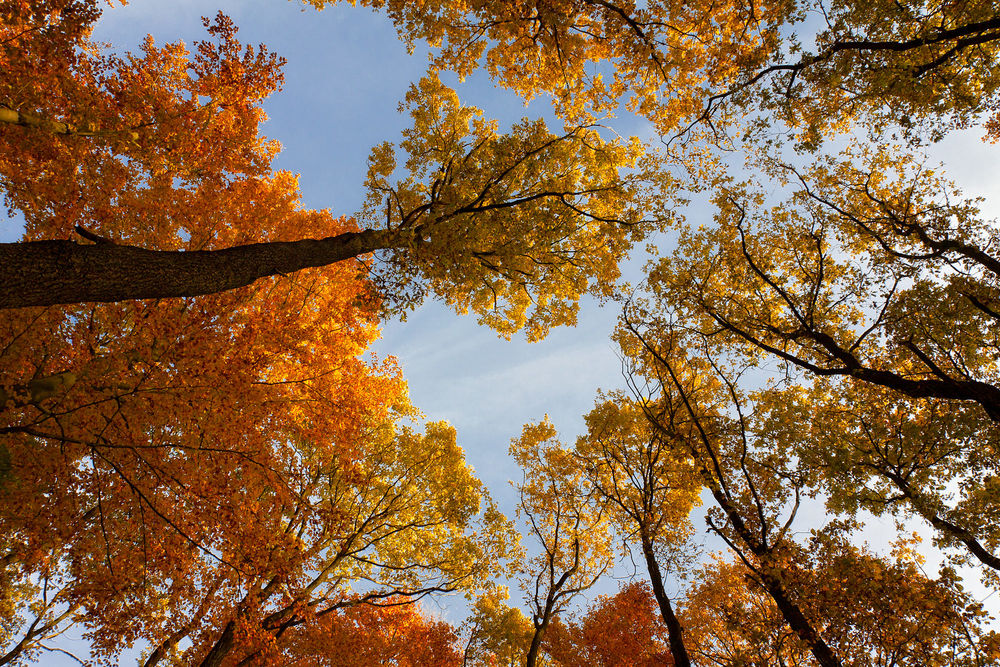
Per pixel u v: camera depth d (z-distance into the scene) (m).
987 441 8.37
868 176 10.16
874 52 7.62
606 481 12.68
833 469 8.96
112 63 7.02
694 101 9.53
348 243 7.36
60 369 7.17
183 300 7.63
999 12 7.04
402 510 12.02
